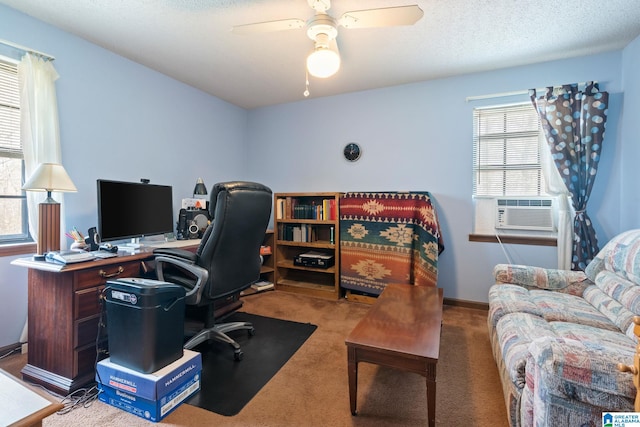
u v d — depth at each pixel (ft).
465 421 4.85
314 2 6.12
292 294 11.56
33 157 6.91
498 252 9.92
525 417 3.88
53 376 5.67
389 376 6.15
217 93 12.09
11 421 1.99
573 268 8.60
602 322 5.48
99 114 8.32
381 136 11.50
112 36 7.81
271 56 8.91
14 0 6.37
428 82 10.71
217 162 12.59
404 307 6.33
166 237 9.48
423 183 10.89
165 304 5.24
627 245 6.05
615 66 8.51
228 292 6.75
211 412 5.05
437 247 9.59
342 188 12.27
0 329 6.69
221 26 7.36
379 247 10.41
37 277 5.86
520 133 9.71
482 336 7.97
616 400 3.01
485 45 8.19
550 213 9.38
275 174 13.69
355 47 8.30
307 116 12.91
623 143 8.33
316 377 6.08
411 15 5.59
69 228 7.67
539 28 7.35
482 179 10.22
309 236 11.76
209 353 7.00
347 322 8.86
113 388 5.18
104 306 5.98
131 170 9.20
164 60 9.17
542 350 3.45
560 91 8.75
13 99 7.02
